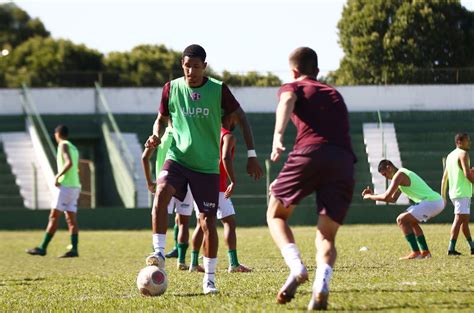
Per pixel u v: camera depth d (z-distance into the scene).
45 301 13.75
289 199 11.39
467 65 76.56
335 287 13.95
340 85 65.62
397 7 76.69
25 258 27.53
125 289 15.23
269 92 64.25
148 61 90.75
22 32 102.50
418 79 66.81
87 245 33.69
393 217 47.38
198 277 17.36
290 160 11.38
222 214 19.09
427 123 61.47
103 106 63.91
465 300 11.80
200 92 13.77
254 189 53.41
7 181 56.75
